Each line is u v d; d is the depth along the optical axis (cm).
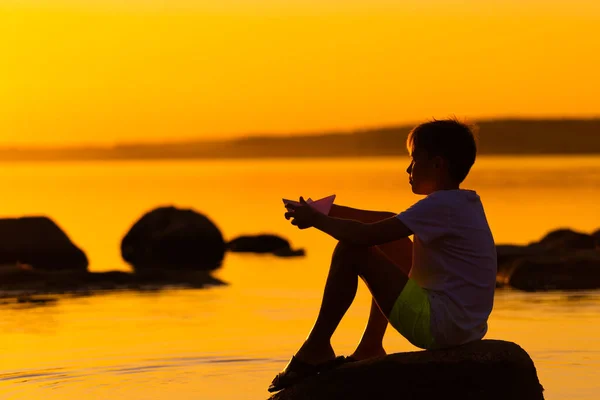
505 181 5953
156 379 947
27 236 2173
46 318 1377
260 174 8394
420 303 779
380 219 844
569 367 989
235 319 1356
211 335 1214
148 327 1287
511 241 2595
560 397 856
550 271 1755
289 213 791
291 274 2016
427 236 784
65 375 970
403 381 790
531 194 4575
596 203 3966
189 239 2366
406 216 782
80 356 1075
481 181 5975
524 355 801
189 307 1488
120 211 3884
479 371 785
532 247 1975
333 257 798
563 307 1452
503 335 1188
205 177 7788
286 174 8288
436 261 792
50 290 1703
